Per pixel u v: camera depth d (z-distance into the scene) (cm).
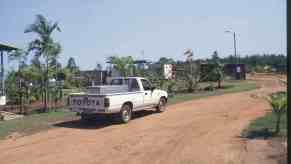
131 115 1451
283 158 738
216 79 3200
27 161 812
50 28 1836
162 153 848
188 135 1055
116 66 2894
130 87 1480
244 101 2020
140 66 3434
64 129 1230
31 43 1827
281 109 975
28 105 1939
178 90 2889
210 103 1961
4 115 1680
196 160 773
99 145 959
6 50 1905
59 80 2036
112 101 1292
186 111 1645
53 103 2073
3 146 976
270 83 3831
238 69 4909
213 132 1086
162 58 4144
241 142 920
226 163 739
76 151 896
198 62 3406
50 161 807
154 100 1582
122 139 1030
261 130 1055
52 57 1873
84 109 1339
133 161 787
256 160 744
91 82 3478
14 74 2019
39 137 1092
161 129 1178
